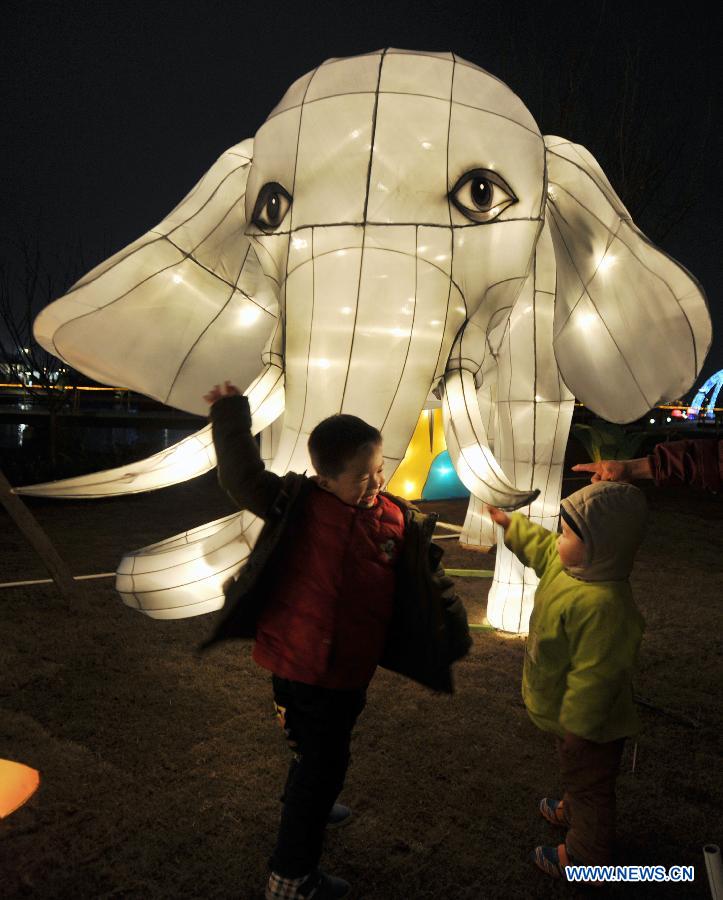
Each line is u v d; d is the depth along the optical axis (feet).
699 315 10.32
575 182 10.79
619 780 8.65
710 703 10.64
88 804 7.88
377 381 8.70
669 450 7.98
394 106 9.00
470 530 18.94
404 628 6.78
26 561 16.88
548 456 12.37
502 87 9.76
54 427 29.91
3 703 9.99
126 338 11.85
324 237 8.93
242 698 10.31
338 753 6.53
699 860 7.36
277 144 9.54
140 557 8.90
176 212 11.55
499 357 12.31
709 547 20.30
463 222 9.09
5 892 6.68
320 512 6.50
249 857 7.18
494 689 10.83
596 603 6.78
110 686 10.57
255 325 12.23
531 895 6.85
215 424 6.73
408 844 7.45
